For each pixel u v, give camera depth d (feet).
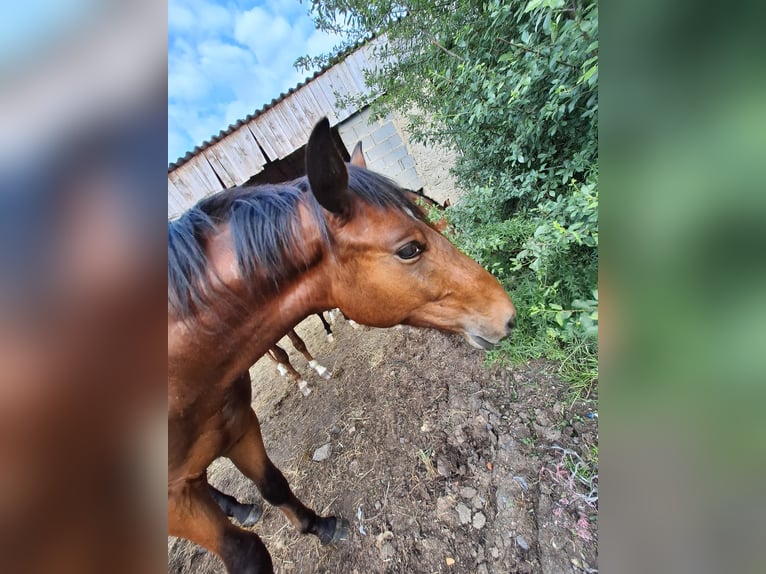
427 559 5.12
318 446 8.00
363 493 6.39
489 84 5.34
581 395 6.24
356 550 5.60
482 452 6.12
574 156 5.34
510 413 6.52
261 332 3.71
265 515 6.95
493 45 5.70
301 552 5.98
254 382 13.56
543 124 5.73
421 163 18.56
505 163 7.58
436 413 7.26
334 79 17.42
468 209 7.70
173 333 3.24
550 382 6.66
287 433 9.20
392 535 5.56
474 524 5.23
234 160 18.54
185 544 7.06
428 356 9.14
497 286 4.15
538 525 4.88
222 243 3.42
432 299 3.98
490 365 7.57
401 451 6.82
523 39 4.21
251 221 3.42
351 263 3.61
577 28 3.32
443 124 9.17
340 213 3.37
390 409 7.97
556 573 4.39
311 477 7.24
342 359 11.64
